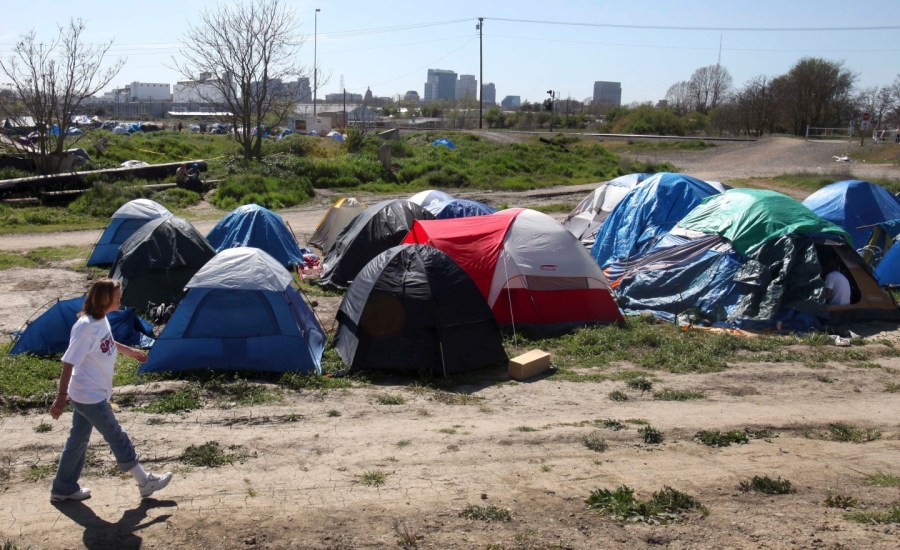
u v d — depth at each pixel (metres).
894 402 8.88
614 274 14.84
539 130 80.25
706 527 5.39
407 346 9.61
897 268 15.17
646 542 5.15
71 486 5.52
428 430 7.46
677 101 112.75
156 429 7.19
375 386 9.06
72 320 9.61
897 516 5.54
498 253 12.03
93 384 5.29
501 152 43.72
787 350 11.07
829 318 12.29
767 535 5.25
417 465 6.53
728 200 13.98
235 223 16.06
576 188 33.09
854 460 6.93
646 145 56.66
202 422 7.47
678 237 14.09
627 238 15.75
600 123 93.06
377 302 9.73
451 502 5.77
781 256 12.70
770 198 13.61
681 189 15.88
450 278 9.95
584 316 12.16
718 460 6.84
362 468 6.43
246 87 36.53
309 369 9.27
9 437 6.81
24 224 21.19
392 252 10.15
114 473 6.12
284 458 6.62
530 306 11.91
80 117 66.38
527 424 7.75
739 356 10.77
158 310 11.90
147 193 25.69
